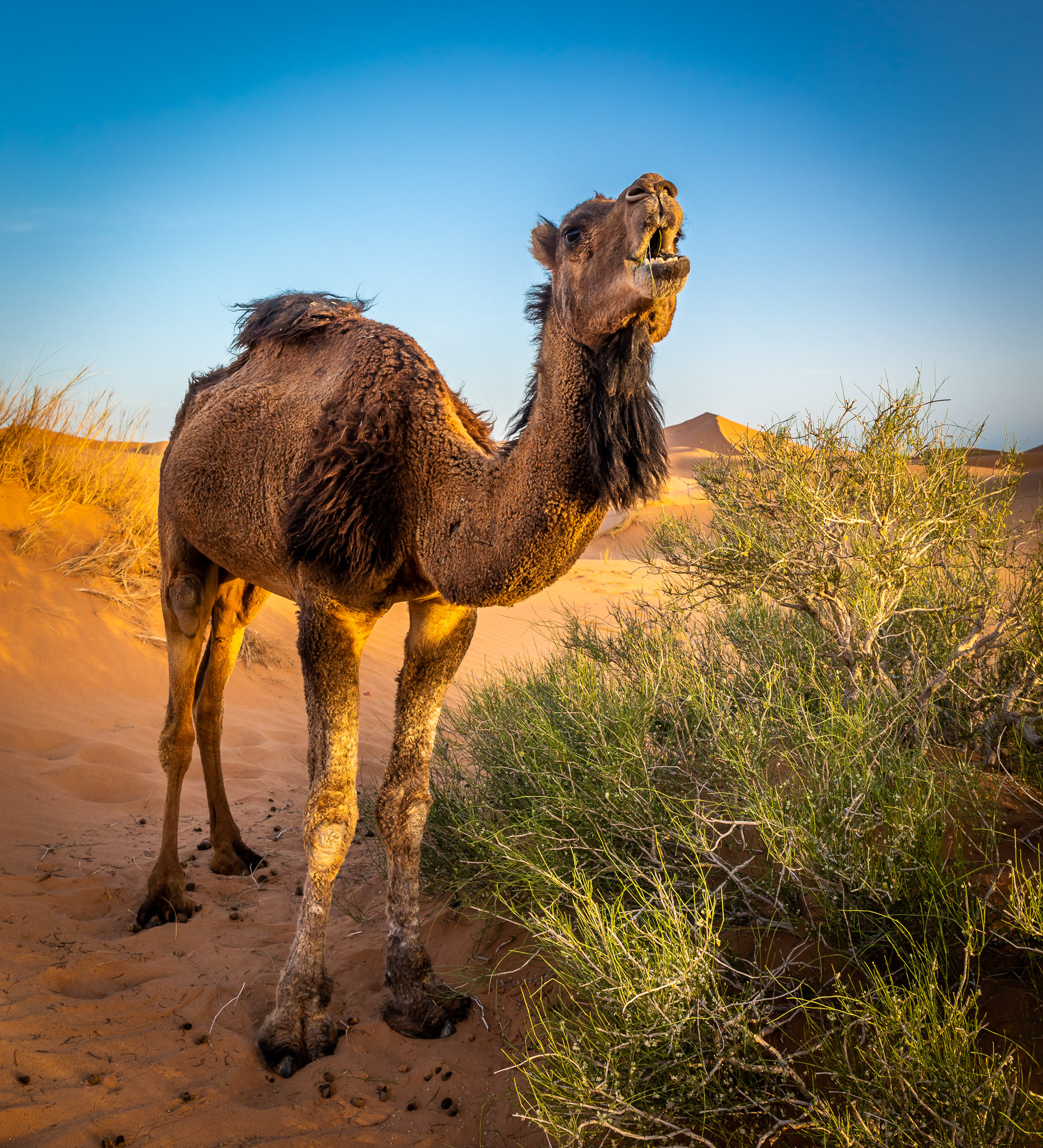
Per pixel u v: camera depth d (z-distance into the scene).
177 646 4.43
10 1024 3.09
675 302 2.54
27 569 7.52
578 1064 2.26
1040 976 2.46
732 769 3.40
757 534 4.18
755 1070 2.23
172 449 4.58
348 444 3.24
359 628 3.37
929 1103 1.97
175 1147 2.62
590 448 2.62
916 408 4.18
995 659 4.06
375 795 5.18
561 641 5.64
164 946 3.89
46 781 5.50
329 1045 3.16
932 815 2.75
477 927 3.76
